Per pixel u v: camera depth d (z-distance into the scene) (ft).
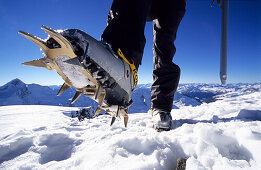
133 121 5.62
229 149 2.61
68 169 2.33
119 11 2.76
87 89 2.08
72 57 1.68
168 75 4.00
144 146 2.86
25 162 2.62
